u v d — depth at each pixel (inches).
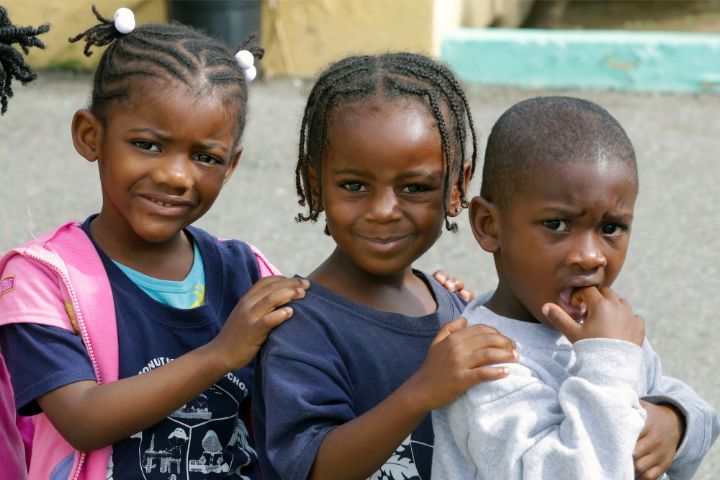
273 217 491.5
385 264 160.4
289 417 150.8
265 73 785.6
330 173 160.4
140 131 177.9
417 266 434.0
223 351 164.9
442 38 780.6
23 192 522.3
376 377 160.9
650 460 146.4
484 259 443.2
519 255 150.5
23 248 182.5
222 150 183.6
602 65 767.7
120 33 187.6
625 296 410.3
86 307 178.1
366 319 163.2
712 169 586.6
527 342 153.6
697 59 754.8
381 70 162.1
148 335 182.5
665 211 516.7
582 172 145.3
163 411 170.1
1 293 179.9
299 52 789.9
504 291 158.7
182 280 191.9
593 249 146.6
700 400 162.1
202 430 184.2
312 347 157.1
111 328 179.2
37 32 188.7
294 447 149.8
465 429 146.0
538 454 136.9
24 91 724.7
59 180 543.5
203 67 182.4
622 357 141.0
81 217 486.3
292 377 153.8
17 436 186.7
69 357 174.9
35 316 175.9
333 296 163.8
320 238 464.4
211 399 185.3
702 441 156.8
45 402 173.9
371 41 778.2
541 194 146.5
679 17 1079.6
